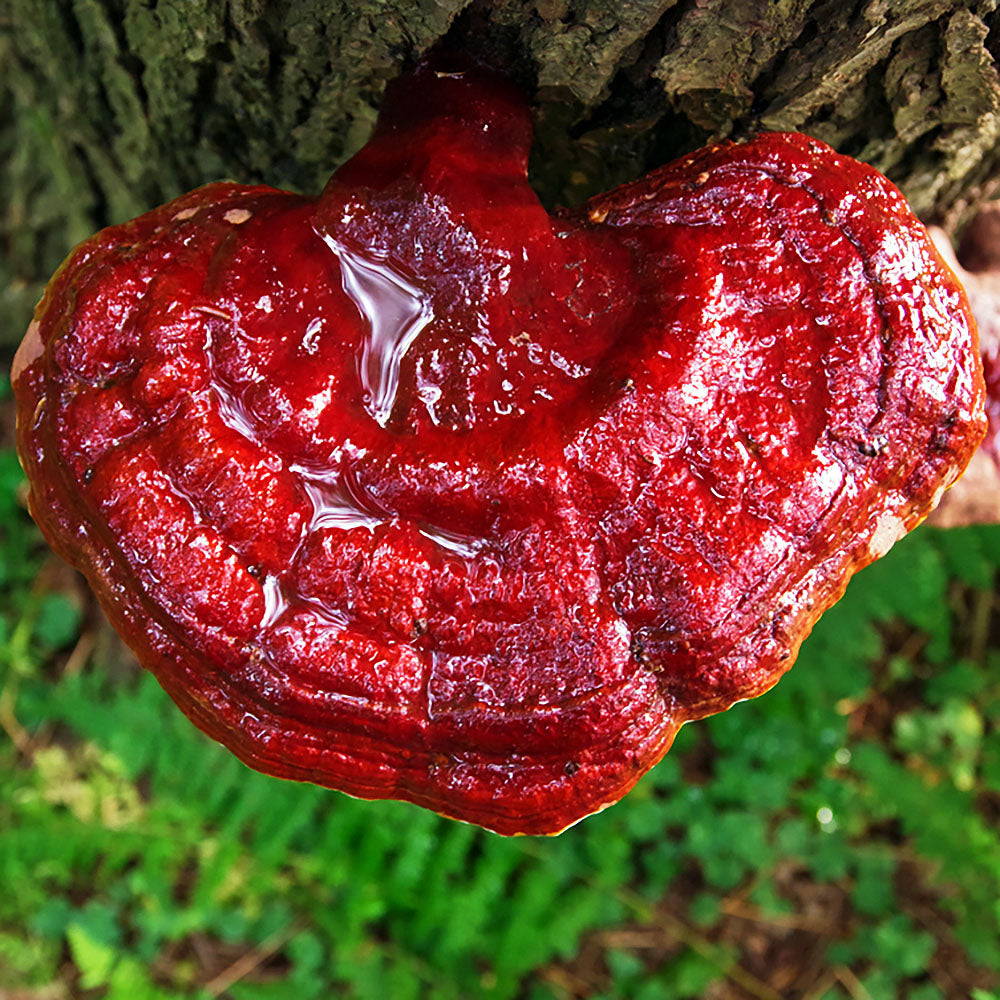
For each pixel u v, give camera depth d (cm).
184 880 40
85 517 19
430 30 20
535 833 19
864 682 39
